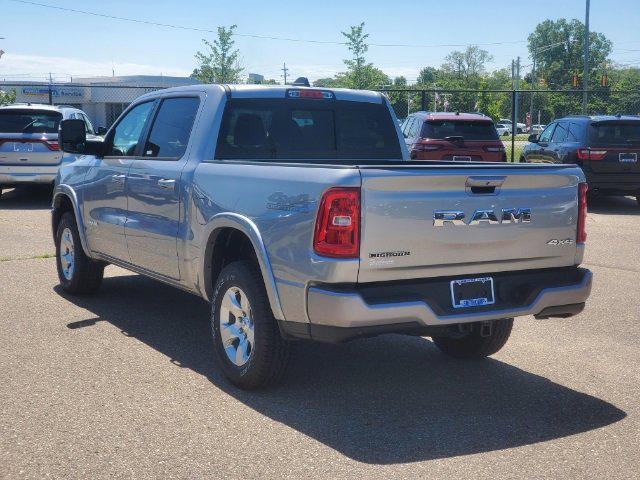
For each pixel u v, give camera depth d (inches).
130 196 250.7
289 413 183.8
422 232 176.1
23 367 214.8
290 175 183.2
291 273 179.2
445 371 219.8
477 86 4163.4
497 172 183.9
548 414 185.9
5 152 603.8
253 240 189.0
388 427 176.1
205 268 213.6
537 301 191.2
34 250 407.8
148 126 254.5
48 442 164.9
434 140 669.3
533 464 157.1
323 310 171.9
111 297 303.0
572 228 198.8
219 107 228.1
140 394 195.0
